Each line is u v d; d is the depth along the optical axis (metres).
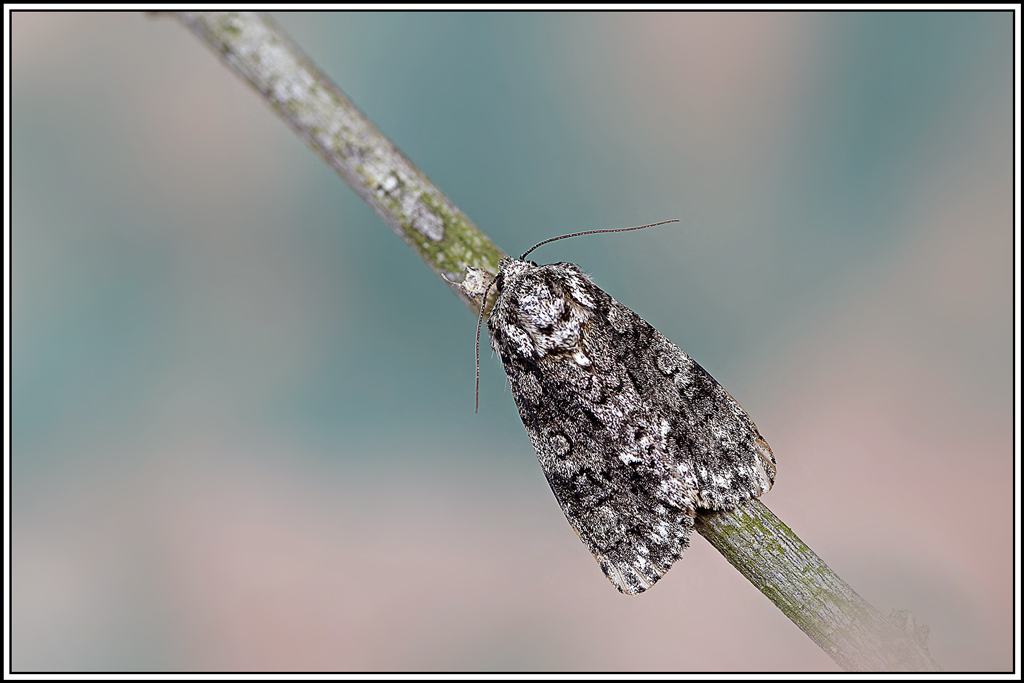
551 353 0.27
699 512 0.27
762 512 0.27
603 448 0.27
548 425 0.27
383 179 0.26
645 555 0.27
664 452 0.27
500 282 0.27
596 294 0.27
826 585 0.26
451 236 0.27
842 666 0.26
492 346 0.27
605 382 0.27
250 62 0.26
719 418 0.27
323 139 0.26
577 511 0.27
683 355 0.27
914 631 0.26
